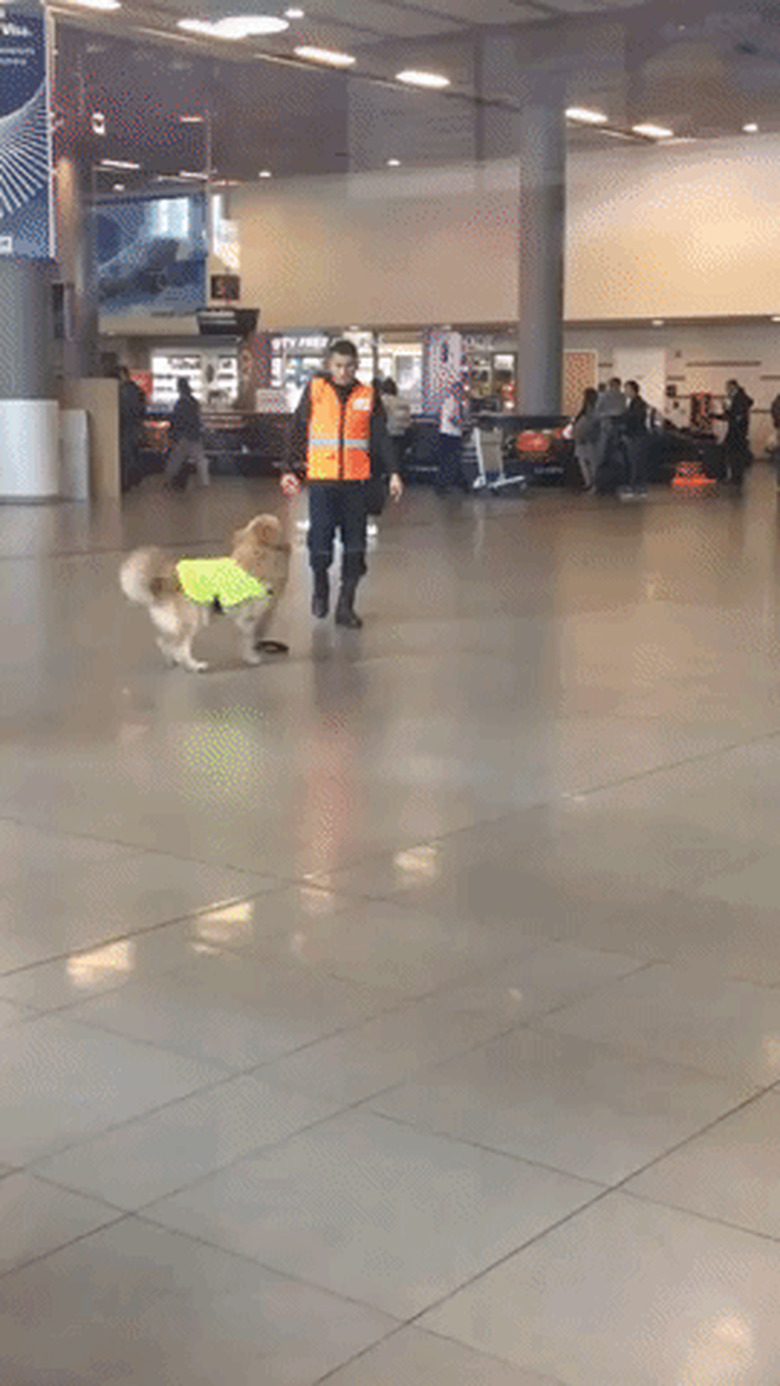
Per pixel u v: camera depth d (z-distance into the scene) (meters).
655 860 4.73
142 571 7.68
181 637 7.73
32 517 17.17
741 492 22.92
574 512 18.77
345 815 5.19
